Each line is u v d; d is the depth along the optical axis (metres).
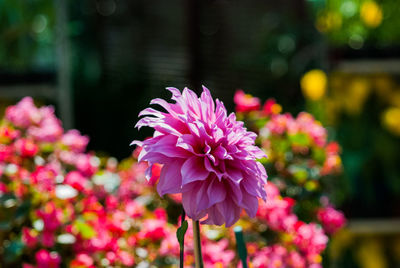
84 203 2.38
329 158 2.84
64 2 4.11
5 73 3.82
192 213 1.15
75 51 6.12
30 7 4.27
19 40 4.29
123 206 2.69
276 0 5.99
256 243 2.24
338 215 2.66
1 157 2.39
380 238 3.34
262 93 5.86
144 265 2.10
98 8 6.48
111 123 6.04
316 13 3.55
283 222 2.26
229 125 1.23
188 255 2.09
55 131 2.72
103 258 2.12
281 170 2.69
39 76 3.85
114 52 6.56
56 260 2.05
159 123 1.17
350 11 3.33
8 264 2.16
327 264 2.77
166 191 1.16
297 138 2.71
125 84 6.41
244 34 6.16
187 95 1.21
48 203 2.19
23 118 2.71
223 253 2.03
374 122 3.28
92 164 2.75
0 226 2.13
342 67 3.30
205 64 6.43
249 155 1.18
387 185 3.28
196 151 1.17
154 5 6.65
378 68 3.27
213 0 6.34
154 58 6.61
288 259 2.20
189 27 6.46
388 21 3.29
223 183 1.17
